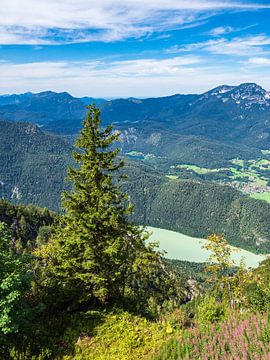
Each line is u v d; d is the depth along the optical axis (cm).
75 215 2677
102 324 2295
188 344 2031
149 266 2877
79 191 2684
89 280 2542
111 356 2008
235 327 2180
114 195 2688
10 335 1906
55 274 2548
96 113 2666
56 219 2806
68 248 2606
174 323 2422
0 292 1752
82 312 2416
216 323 2347
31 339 1945
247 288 3644
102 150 2797
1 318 1694
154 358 1953
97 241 2625
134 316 2475
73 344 2056
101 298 2572
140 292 3150
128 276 2884
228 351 1933
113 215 2584
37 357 1847
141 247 2823
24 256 2020
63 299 2483
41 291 2434
